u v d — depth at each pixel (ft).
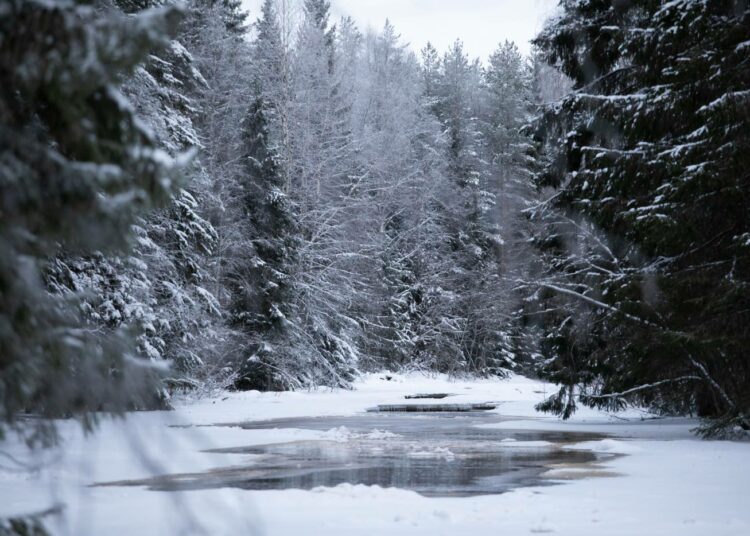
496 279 209.67
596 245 73.10
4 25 10.43
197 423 77.61
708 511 30.04
